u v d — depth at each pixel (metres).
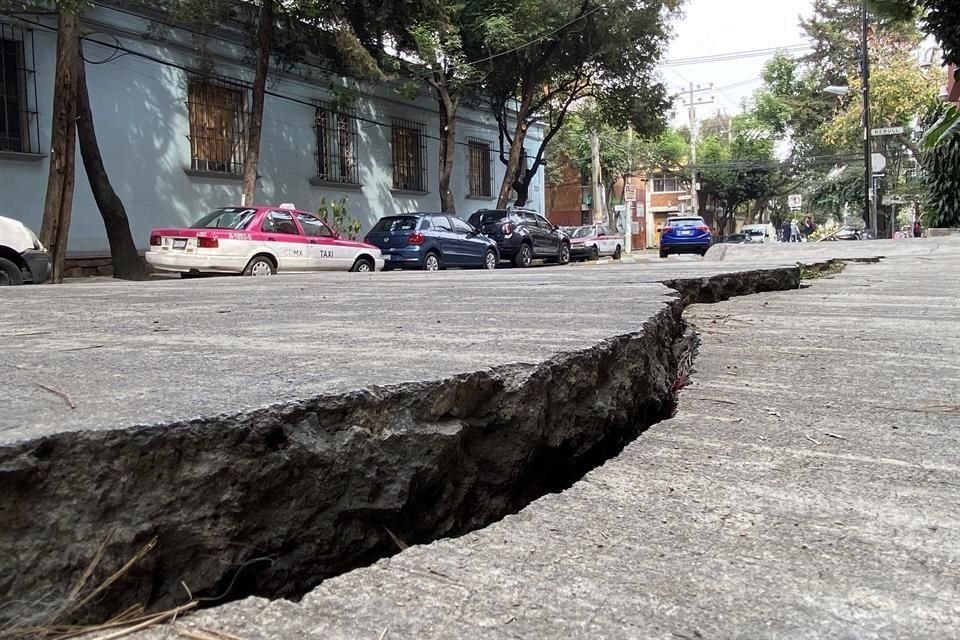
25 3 11.99
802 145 45.72
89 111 12.77
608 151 43.28
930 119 19.22
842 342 3.73
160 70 14.87
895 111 32.16
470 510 1.77
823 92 43.19
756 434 2.30
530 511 1.70
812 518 1.65
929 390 2.77
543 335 2.56
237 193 16.42
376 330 2.89
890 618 1.23
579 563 1.44
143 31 14.42
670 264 8.33
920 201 32.38
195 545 1.31
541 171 29.08
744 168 46.38
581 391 2.17
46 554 1.18
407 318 3.32
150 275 13.70
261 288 5.87
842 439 2.23
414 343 2.47
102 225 14.16
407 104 21.30
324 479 1.47
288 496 1.43
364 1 16.94
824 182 48.00
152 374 1.92
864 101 26.81
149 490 1.28
